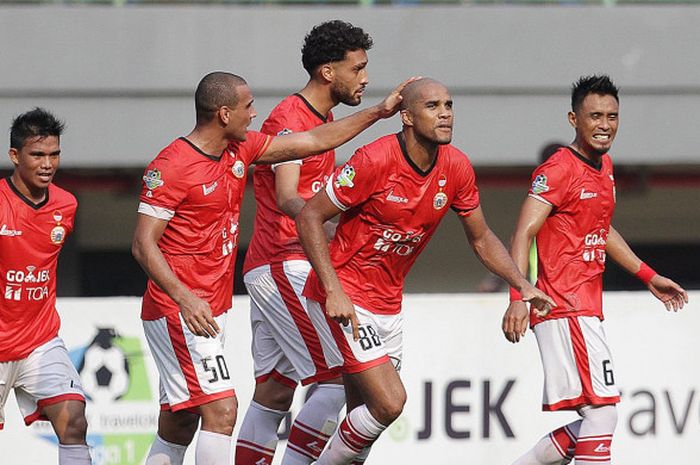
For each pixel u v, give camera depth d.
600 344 23.23
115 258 54.34
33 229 21.75
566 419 28.62
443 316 28.52
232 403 21.20
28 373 22.28
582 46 51.41
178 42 50.25
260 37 50.41
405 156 19.80
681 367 28.78
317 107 23.14
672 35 51.62
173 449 22.41
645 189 55.47
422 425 28.27
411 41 50.66
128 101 50.34
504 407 28.55
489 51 51.06
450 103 19.55
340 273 20.72
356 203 19.95
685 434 28.70
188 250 20.88
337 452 20.94
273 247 23.20
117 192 53.72
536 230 23.03
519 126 51.31
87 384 27.73
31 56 49.94
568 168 23.02
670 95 51.81
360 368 20.42
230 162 21.08
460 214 20.98
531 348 28.67
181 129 50.50
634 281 55.34
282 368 23.75
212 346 21.20
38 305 22.23
